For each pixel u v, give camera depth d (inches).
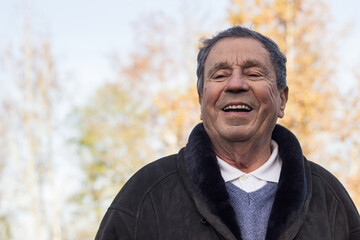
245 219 84.2
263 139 89.6
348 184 469.7
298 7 431.2
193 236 82.0
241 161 89.9
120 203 87.4
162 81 783.1
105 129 1092.5
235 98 85.9
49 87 965.2
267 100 87.0
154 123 806.5
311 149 422.0
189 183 85.6
